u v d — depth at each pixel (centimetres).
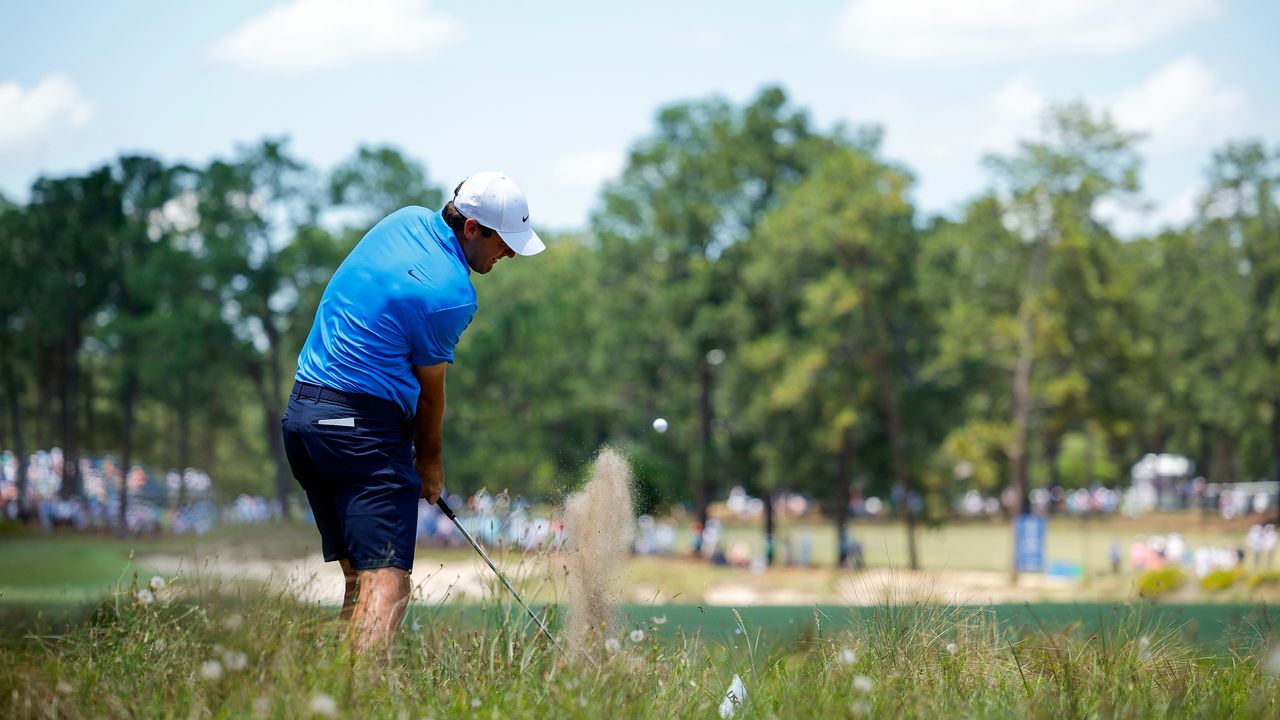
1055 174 8850
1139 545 8975
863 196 8888
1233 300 13688
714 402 11788
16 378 11975
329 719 593
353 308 801
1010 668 825
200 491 11038
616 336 10944
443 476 859
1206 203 14062
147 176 11600
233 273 10031
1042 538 7775
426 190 9794
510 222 840
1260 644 866
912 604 884
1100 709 698
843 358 9506
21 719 629
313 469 809
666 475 9994
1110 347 8988
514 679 732
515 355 9706
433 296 799
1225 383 13862
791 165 11056
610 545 875
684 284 10631
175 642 746
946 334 9350
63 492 11531
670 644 872
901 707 686
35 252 11512
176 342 10075
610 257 11238
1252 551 9156
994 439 8975
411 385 805
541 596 901
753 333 10400
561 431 10362
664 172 11012
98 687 679
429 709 642
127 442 11081
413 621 866
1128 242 14025
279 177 9962
